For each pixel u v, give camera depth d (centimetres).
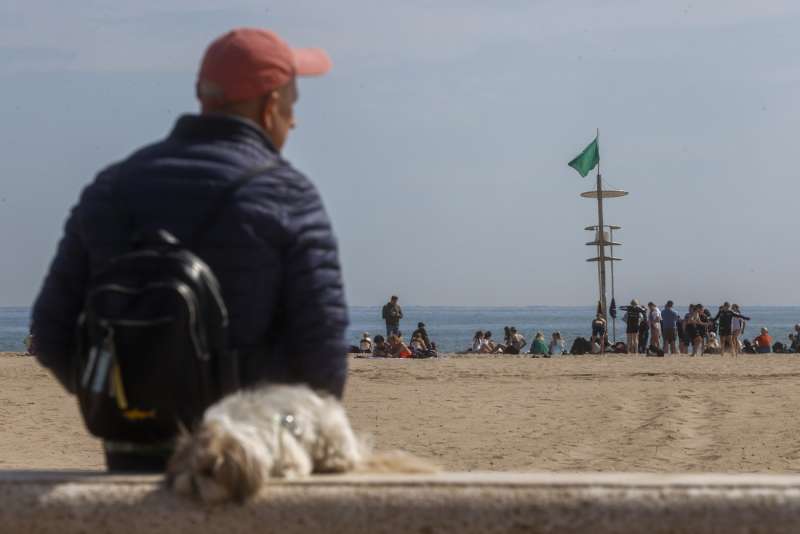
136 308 363
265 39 420
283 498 334
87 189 411
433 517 332
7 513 339
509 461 1401
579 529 331
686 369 2944
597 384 2472
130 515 337
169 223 389
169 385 365
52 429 1703
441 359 3703
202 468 329
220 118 405
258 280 387
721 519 329
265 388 374
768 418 1766
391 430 1722
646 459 1393
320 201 410
